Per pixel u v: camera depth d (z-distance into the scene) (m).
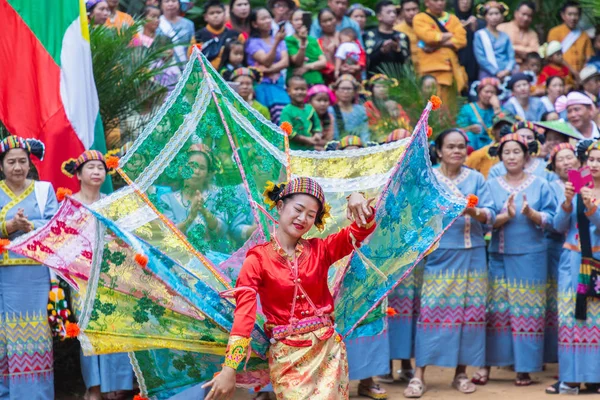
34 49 9.61
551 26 17.31
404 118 12.87
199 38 13.71
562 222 9.71
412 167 6.43
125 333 5.70
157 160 6.34
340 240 6.06
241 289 5.76
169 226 6.25
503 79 15.15
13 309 8.50
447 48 15.14
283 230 5.97
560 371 9.66
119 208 6.19
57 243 6.03
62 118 9.55
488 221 9.82
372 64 14.97
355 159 6.78
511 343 10.23
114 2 13.09
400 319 10.12
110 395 9.28
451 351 9.70
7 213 8.62
